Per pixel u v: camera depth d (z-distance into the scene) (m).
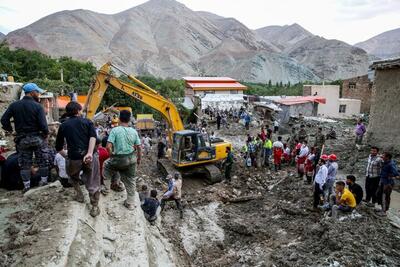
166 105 16.88
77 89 40.44
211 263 9.16
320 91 35.97
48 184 6.91
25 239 4.77
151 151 21.72
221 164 16.83
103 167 7.03
